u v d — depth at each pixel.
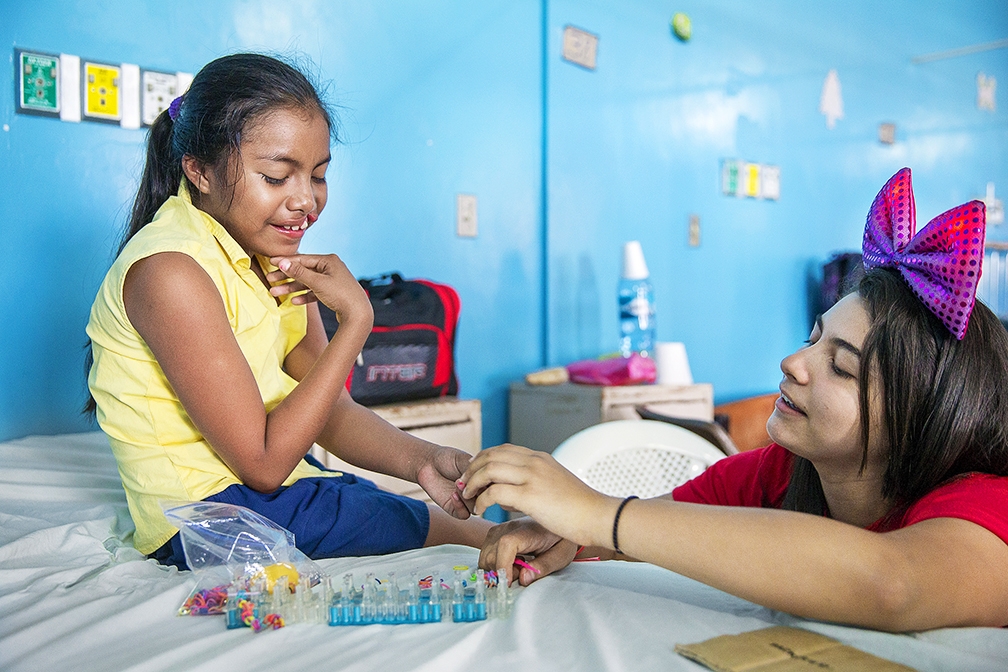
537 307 2.94
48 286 1.88
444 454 1.08
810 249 4.13
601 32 3.08
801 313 4.09
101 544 1.08
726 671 0.57
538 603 0.76
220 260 1.02
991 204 5.21
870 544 0.64
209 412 0.94
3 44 1.80
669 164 3.39
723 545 0.66
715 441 1.91
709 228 3.60
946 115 4.93
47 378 1.89
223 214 1.04
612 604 0.74
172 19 2.04
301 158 1.01
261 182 1.01
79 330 1.93
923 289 0.73
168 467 1.01
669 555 0.68
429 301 2.25
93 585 0.87
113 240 1.96
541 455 0.77
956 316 0.71
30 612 0.79
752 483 1.04
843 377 0.76
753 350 3.85
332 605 0.72
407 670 0.59
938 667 0.59
